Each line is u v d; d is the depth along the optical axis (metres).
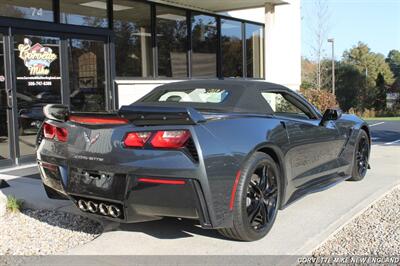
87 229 4.59
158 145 3.60
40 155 4.28
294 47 16.77
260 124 4.24
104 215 3.92
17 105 7.83
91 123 3.92
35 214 5.05
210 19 12.77
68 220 4.85
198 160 3.54
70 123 4.08
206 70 12.70
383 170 7.41
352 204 5.29
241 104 4.53
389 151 9.73
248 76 14.51
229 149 3.75
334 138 5.62
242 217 3.83
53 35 8.41
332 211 5.00
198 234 4.27
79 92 8.98
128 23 10.20
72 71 8.81
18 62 7.85
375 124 21.81
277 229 4.40
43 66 8.25
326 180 5.61
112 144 3.75
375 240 4.22
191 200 3.56
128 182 3.65
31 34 8.04
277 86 5.13
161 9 11.09
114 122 3.80
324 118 5.41
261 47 15.11
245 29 14.29
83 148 3.91
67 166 4.01
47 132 4.28
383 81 52.31
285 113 5.06
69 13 8.88
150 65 10.84
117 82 9.76
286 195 4.58
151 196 3.61
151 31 10.82
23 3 8.03
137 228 4.45
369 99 50.00
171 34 11.43
